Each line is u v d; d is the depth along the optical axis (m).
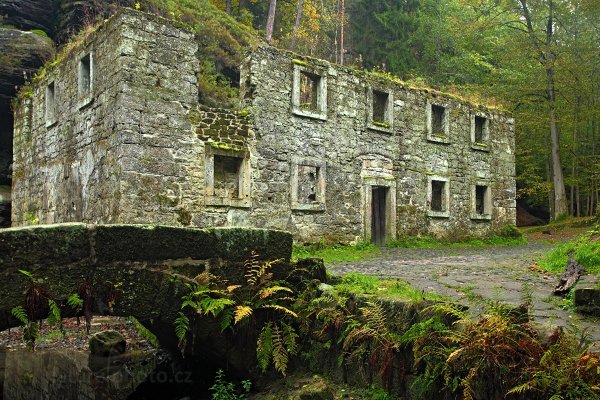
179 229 4.96
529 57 24.11
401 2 29.66
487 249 14.81
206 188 11.84
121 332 8.38
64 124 13.44
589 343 3.58
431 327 4.13
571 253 8.70
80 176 12.43
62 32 17.31
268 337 5.18
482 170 18.36
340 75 14.62
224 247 5.23
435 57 30.12
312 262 5.81
